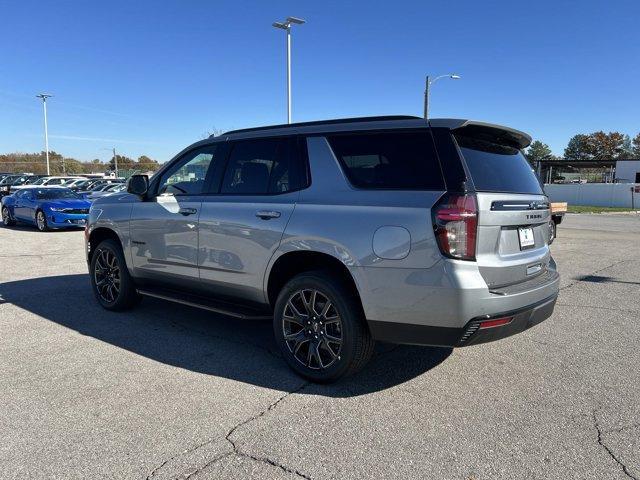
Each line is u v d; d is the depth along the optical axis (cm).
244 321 573
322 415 347
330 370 389
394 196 361
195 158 512
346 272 382
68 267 931
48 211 1598
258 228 427
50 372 419
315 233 387
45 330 534
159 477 275
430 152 361
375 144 385
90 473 278
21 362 441
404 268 347
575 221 2370
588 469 283
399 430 327
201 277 484
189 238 490
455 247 335
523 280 382
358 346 379
